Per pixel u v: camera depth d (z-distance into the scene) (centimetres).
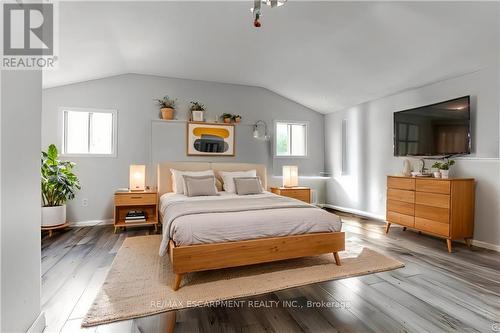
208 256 220
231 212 252
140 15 274
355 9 264
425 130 377
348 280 235
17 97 137
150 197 414
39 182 162
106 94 448
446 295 206
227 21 294
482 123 323
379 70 377
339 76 423
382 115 468
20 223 138
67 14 254
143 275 241
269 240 239
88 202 439
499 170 307
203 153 496
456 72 341
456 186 315
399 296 205
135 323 170
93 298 199
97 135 455
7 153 127
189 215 239
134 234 384
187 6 263
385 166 462
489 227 316
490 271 251
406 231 398
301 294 209
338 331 162
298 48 359
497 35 263
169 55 388
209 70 451
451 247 319
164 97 479
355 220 470
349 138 540
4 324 122
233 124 516
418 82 387
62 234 381
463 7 236
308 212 265
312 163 593
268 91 549
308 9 270
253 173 465
